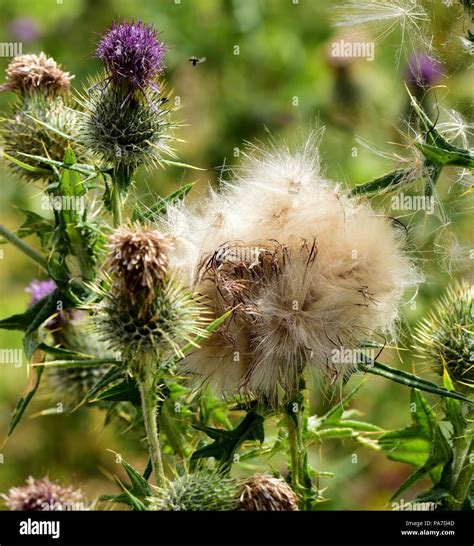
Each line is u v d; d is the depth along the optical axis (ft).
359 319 2.71
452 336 2.81
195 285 2.71
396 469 3.37
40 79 2.92
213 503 2.66
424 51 2.86
